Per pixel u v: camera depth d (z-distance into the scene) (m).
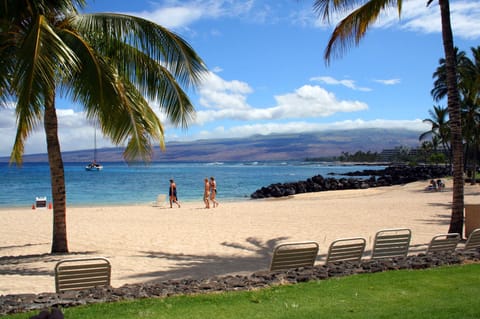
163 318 4.70
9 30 9.33
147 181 62.00
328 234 14.66
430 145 120.00
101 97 9.16
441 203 26.12
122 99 10.09
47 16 9.64
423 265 7.19
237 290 5.86
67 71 8.38
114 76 10.10
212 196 26.92
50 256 11.04
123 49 10.20
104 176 79.00
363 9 12.30
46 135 11.41
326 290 5.79
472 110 44.62
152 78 10.27
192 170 123.38
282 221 18.66
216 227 16.73
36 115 7.54
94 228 16.62
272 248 12.17
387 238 8.13
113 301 5.36
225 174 93.62
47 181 63.69
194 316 4.77
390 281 6.25
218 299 5.39
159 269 9.31
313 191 49.34
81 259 5.94
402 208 23.59
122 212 23.81
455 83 11.89
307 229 15.98
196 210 24.75
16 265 9.96
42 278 8.62
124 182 59.66
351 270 6.86
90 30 9.40
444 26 11.74
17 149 11.81
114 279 8.31
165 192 42.66
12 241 14.29
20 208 28.98
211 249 12.03
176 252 11.59
